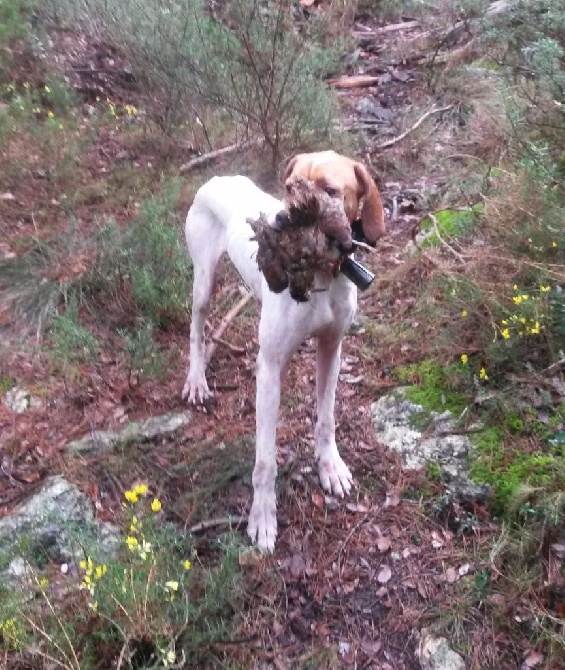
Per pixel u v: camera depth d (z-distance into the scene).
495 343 1.71
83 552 1.43
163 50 2.64
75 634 1.31
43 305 2.05
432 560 1.47
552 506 1.41
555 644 1.28
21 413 1.80
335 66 3.21
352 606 1.42
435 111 2.80
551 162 2.11
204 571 1.41
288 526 1.55
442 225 2.14
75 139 2.73
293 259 1.23
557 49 2.17
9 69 3.06
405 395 1.75
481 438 1.61
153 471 1.66
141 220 2.21
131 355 1.91
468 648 1.33
